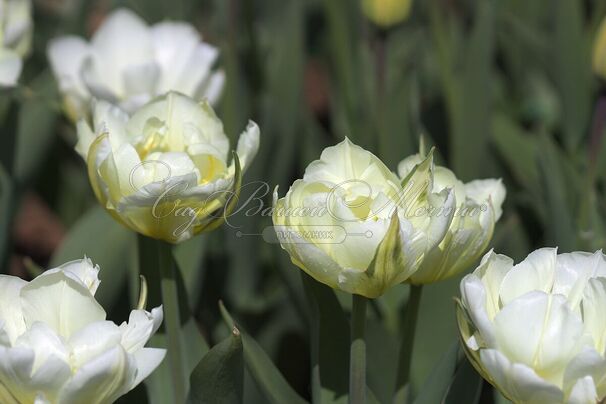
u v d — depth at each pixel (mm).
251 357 1252
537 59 2275
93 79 1439
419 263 1107
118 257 1485
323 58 2594
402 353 1212
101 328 1070
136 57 1492
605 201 1686
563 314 1060
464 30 2520
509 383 1064
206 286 1660
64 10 2156
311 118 1919
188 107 1196
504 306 1075
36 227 2238
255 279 1679
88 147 1188
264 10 2455
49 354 1059
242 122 1758
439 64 1855
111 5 1930
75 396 1054
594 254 1110
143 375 1079
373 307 1503
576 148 1906
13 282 1094
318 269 1103
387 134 1611
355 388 1153
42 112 1695
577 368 1053
